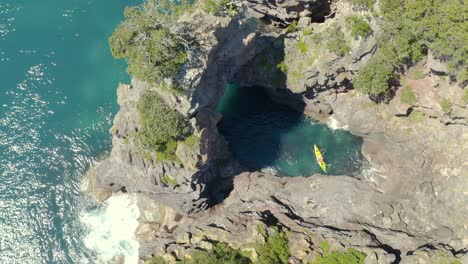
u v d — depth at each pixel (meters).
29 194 73.75
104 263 68.81
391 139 68.19
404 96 65.00
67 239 70.94
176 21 56.94
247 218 64.12
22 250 70.25
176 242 62.88
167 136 56.94
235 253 58.53
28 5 88.75
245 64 71.94
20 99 80.50
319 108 74.62
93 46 85.12
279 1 67.44
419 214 63.72
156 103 56.19
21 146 77.06
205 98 61.50
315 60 66.56
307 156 73.12
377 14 59.59
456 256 57.59
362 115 69.62
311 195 66.88
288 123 76.56
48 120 79.06
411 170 65.88
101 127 78.69
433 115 64.31
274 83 71.81
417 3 56.16
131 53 54.69
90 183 73.94
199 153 59.88
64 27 86.88
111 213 72.06
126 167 64.12
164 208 69.25
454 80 59.41
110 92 81.38
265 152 73.94
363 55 63.72
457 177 62.97
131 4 88.75
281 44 68.75
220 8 57.94
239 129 76.31
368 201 65.00
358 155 72.00
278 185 68.62
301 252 58.81
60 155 76.62
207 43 57.53
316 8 69.69
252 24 65.88
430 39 57.84
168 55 53.75
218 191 69.75
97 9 88.44
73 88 81.44
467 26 53.53
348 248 58.50
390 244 61.16
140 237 69.00
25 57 83.94
